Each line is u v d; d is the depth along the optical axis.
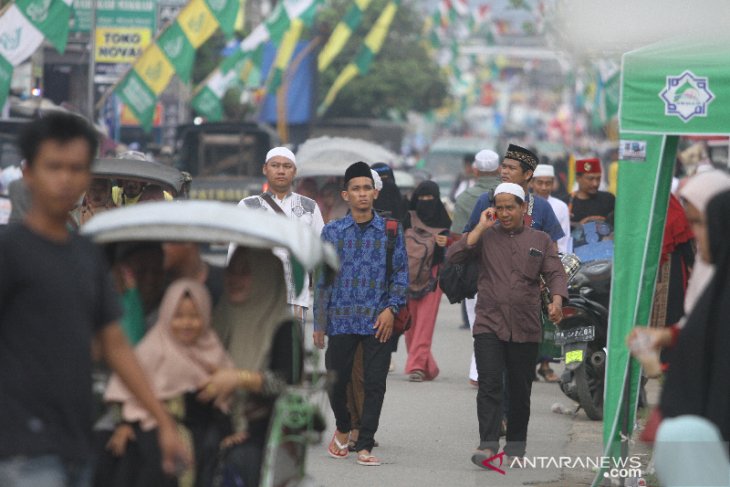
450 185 97.75
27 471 10.66
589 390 25.59
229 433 13.85
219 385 13.49
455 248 21.33
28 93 65.38
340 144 66.00
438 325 44.59
